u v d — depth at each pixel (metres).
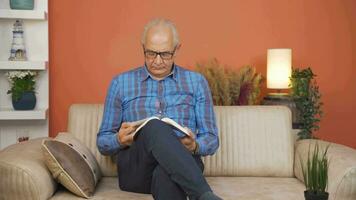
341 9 3.39
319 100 3.43
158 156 1.73
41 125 3.23
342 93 3.44
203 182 1.66
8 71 3.13
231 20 3.34
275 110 2.44
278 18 3.37
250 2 3.34
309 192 1.52
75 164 1.95
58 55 3.26
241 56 3.36
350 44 3.41
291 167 2.36
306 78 2.96
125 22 3.27
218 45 3.34
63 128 3.30
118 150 2.12
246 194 2.00
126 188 2.04
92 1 3.25
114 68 3.29
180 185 1.67
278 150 2.37
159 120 1.87
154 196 1.75
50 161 1.90
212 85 3.00
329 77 3.43
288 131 2.41
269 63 3.05
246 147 2.37
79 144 2.19
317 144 2.12
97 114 2.40
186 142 1.98
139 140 1.91
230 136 2.38
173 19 3.29
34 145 2.15
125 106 2.23
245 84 3.05
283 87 3.02
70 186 1.92
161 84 2.24
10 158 1.88
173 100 2.23
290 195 1.98
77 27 3.25
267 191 2.05
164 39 2.13
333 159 2.03
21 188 1.82
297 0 3.37
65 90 3.28
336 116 3.45
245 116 2.41
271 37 3.37
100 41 3.27
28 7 3.03
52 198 1.92
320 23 3.39
